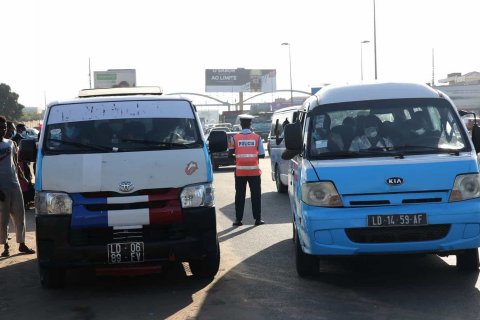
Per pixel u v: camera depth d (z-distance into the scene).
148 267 7.02
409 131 7.38
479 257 7.78
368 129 7.43
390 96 7.76
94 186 6.93
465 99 66.88
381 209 6.69
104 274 7.05
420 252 6.71
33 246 10.43
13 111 81.62
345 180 6.81
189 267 8.42
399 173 6.77
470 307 6.11
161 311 6.41
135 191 6.96
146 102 7.89
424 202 6.74
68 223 6.88
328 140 7.39
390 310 6.13
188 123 7.67
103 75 75.44
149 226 6.96
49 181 7.01
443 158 6.93
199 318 6.11
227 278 7.73
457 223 6.66
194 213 7.02
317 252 6.82
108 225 6.87
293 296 6.78
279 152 16.45
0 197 9.41
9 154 9.50
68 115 7.68
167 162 7.11
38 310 6.62
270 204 14.77
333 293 6.84
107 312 6.46
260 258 8.82
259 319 6.00
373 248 6.68
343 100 7.78
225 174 24.88
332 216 6.73
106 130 7.50
